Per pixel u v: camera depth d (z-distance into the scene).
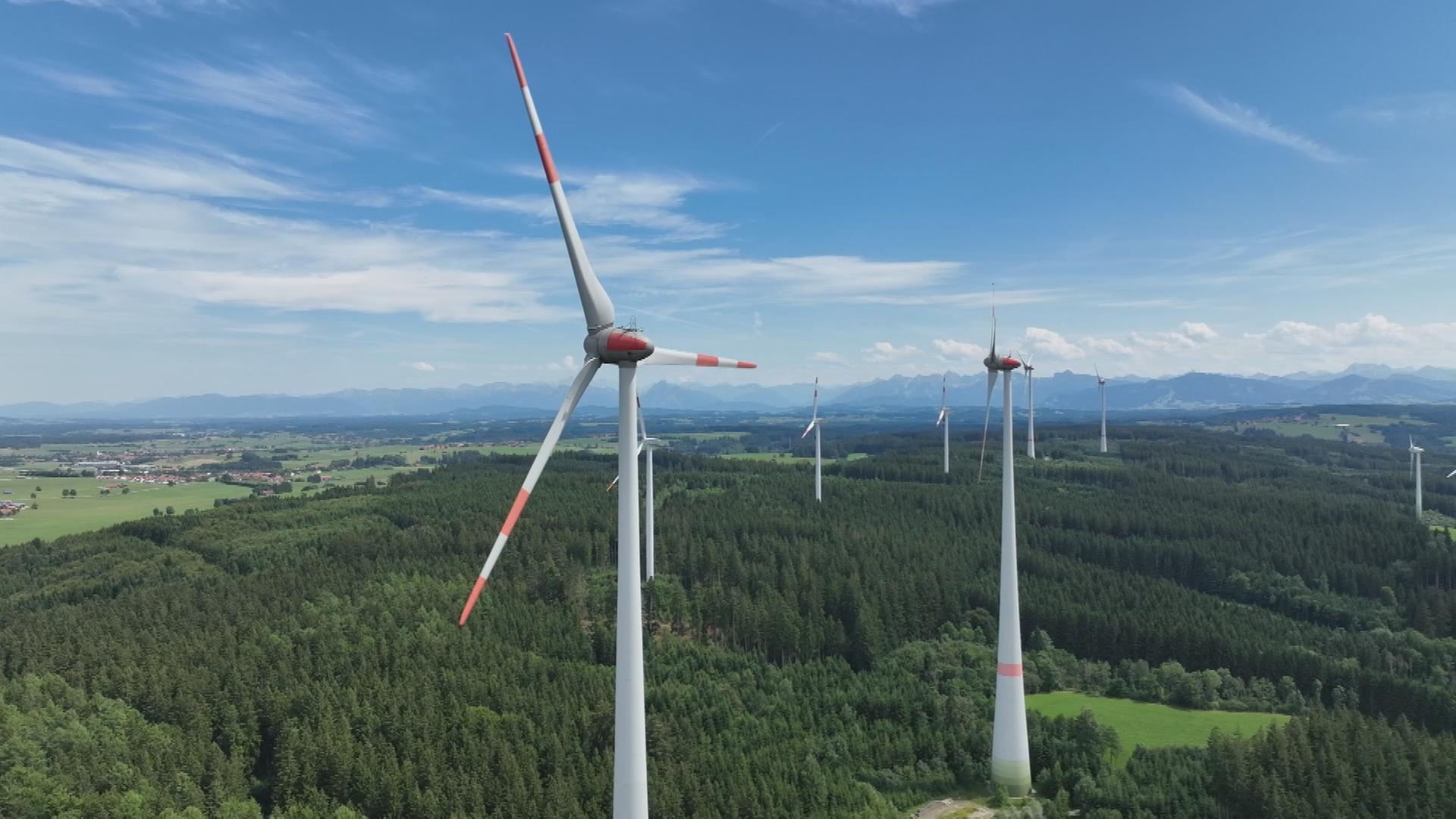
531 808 80.88
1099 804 87.12
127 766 82.81
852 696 113.06
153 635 118.38
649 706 104.38
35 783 78.75
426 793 82.50
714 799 83.94
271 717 96.50
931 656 130.50
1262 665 131.50
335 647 112.00
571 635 124.56
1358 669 128.75
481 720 93.94
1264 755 90.50
